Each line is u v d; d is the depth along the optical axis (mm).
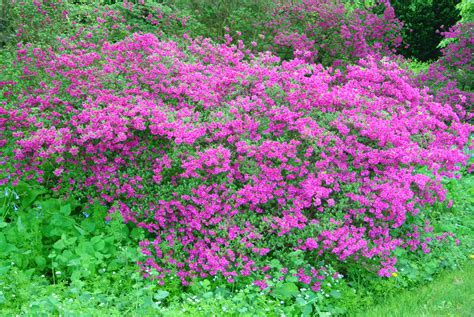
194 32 9180
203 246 4422
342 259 4301
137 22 8766
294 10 9727
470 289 4465
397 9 14547
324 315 3969
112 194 4711
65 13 8383
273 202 4691
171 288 4176
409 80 9023
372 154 4816
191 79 5348
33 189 4910
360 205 4586
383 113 5262
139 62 5438
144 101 4859
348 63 9359
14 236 4375
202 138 4879
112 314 3609
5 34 8438
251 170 4672
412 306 4211
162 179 4734
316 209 4730
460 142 5469
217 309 3844
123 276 4266
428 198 5066
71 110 5016
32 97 5215
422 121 5391
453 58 9516
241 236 4477
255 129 4922
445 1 14133
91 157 4770
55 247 4219
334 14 9469
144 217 4707
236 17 9227
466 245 5430
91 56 5633
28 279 4031
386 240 4676
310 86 5227
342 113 5133
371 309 4234
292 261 4320
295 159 4641
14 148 4855
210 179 4664
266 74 5422
